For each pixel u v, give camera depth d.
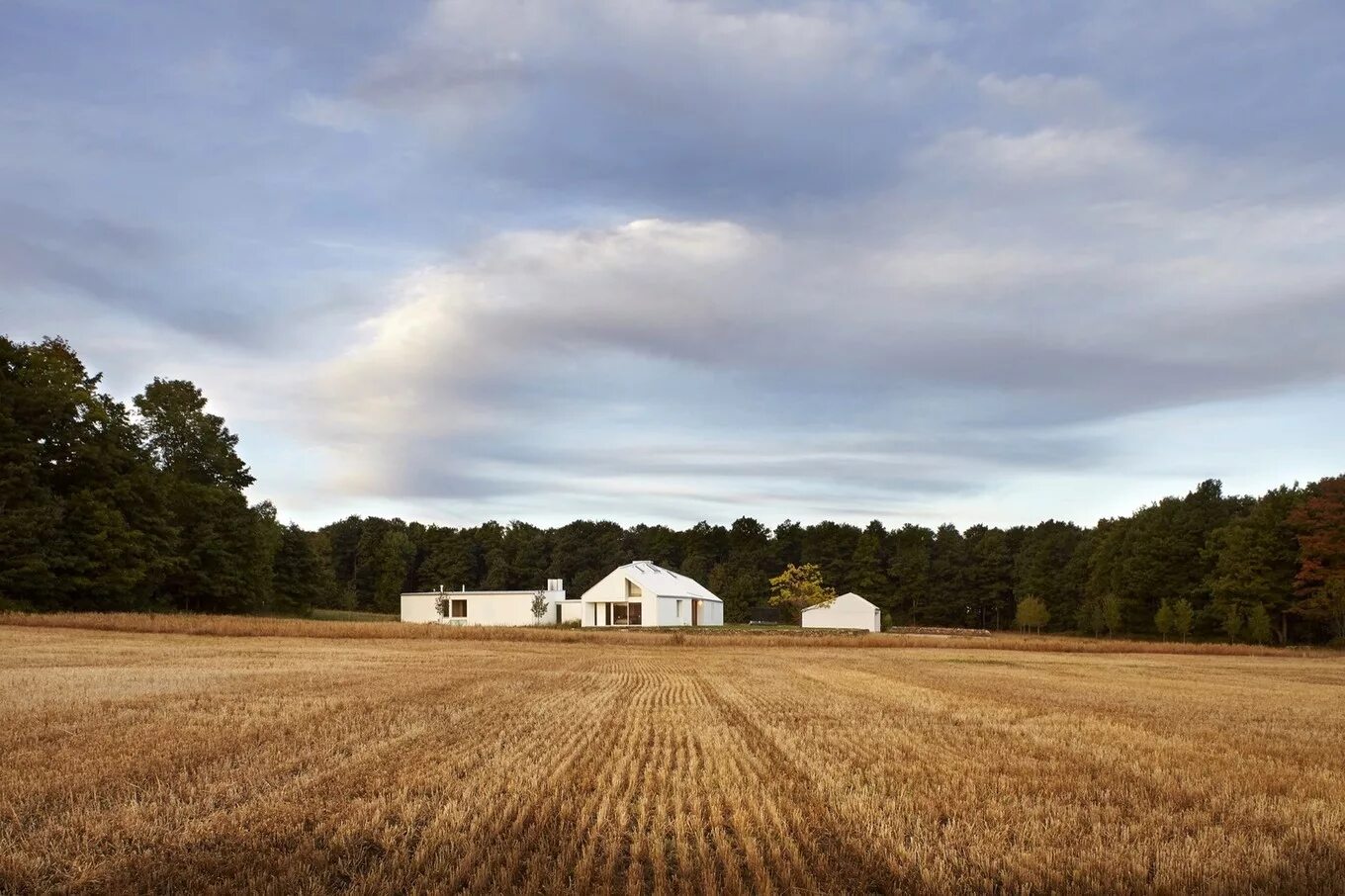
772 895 7.62
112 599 66.31
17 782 10.93
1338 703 25.81
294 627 53.91
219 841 8.80
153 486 71.81
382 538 146.62
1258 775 13.34
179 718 16.64
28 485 59.91
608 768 12.96
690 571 144.25
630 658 43.62
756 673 34.16
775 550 154.50
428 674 28.77
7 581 57.09
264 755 13.07
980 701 23.89
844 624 97.31
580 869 8.02
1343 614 74.56
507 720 17.94
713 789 11.72
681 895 7.55
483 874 7.74
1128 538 107.06
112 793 10.57
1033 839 9.38
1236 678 36.69
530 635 57.41
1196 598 96.75
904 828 9.80
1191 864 8.51
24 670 26.53
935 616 134.25
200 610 79.50
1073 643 59.75
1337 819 10.48
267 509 93.38
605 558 149.62
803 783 12.22
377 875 7.70
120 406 74.38
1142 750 15.73
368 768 12.33
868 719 19.59
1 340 62.75
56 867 7.84
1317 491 84.75
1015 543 143.50
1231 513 100.25
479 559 155.75
